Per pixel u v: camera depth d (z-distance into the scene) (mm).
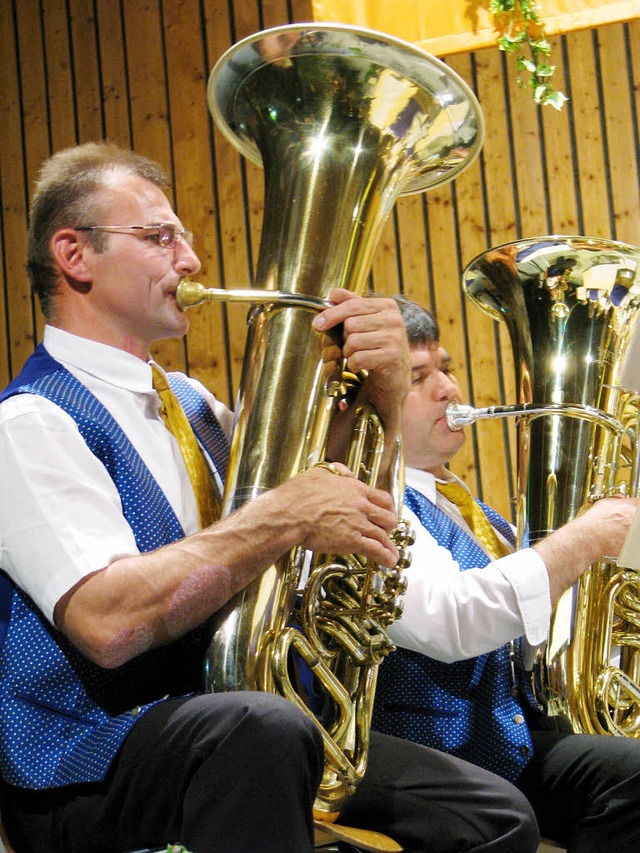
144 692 1653
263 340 1736
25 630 1628
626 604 2242
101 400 1805
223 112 1920
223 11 4875
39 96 4980
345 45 1772
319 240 1771
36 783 1555
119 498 1700
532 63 3744
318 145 1811
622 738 2055
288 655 1786
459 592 2014
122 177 1880
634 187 4508
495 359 4559
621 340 2295
